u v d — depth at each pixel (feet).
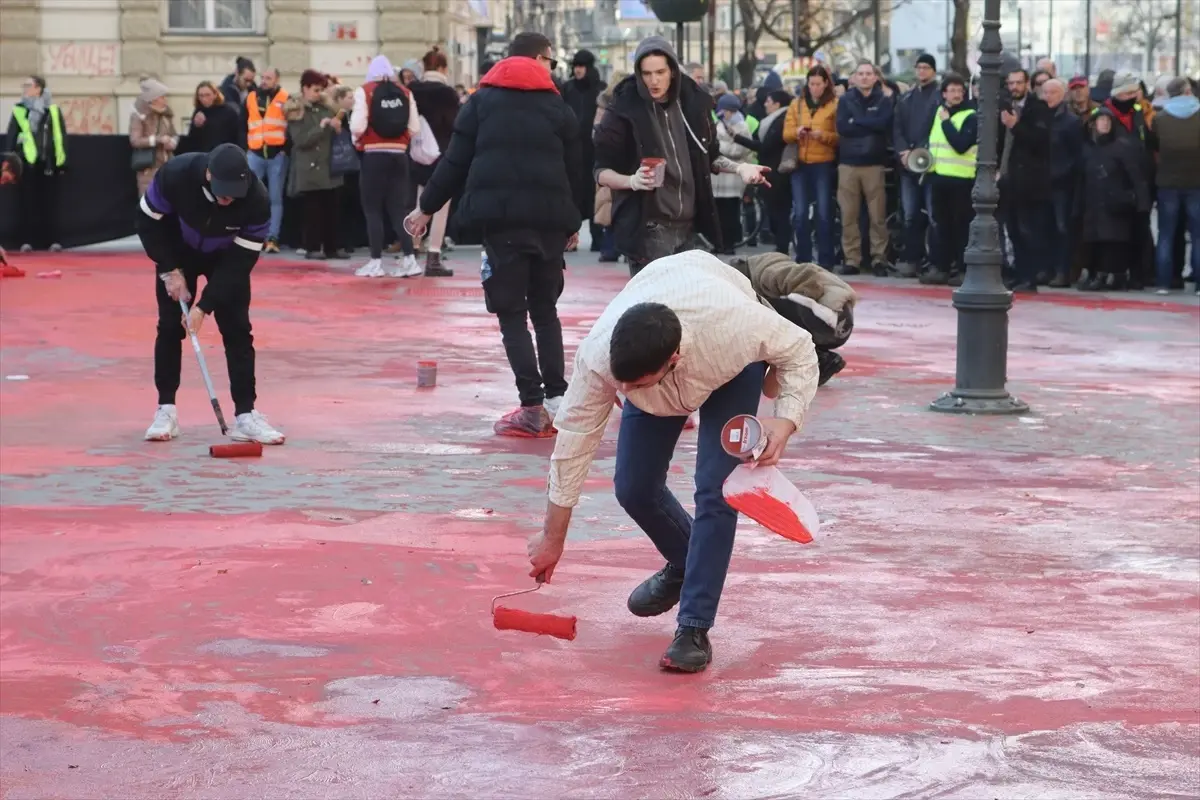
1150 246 67.10
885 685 19.10
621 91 33.71
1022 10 141.08
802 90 73.67
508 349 34.24
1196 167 64.08
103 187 85.15
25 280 67.67
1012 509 28.27
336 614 21.52
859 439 34.63
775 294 21.68
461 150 34.04
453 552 24.62
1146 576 24.02
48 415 36.22
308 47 119.14
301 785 16.03
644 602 21.06
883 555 25.04
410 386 40.91
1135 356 47.83
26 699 18.37
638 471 20.12
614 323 18.31
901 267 71.67
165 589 22.50
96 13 118.11
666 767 16.51
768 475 18.15
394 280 69.31
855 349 48.98
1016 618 21.85
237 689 18.72
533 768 16.48
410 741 17.17
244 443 31.83
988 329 38.17
